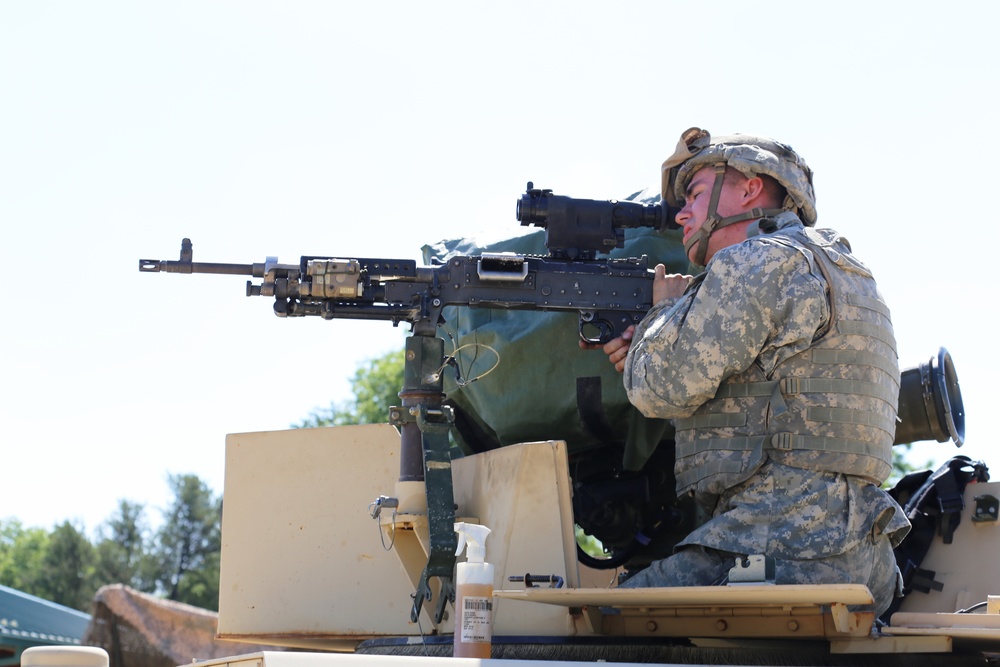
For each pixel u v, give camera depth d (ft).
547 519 11.75
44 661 8.79
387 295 12.82
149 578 153.58
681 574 10.86
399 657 7.75
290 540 13.28
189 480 159.43
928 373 13.93
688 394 11.04
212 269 12.80
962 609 12.94
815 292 10.91
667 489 14.39
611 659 10.53
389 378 87.35
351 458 13.25
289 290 12.74
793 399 10.89
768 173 12.14
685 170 12.71
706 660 10.21
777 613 9.78
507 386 14.03
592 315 13.21
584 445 14.16
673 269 13.94
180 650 32.55
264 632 13.12
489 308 13.34
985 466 13.62
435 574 11.60
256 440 13.64
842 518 10.68
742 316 10.89
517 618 11.56
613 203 13.39
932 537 13.43
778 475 10.80
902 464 59.82
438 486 11.87
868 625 9.40
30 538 176.35
